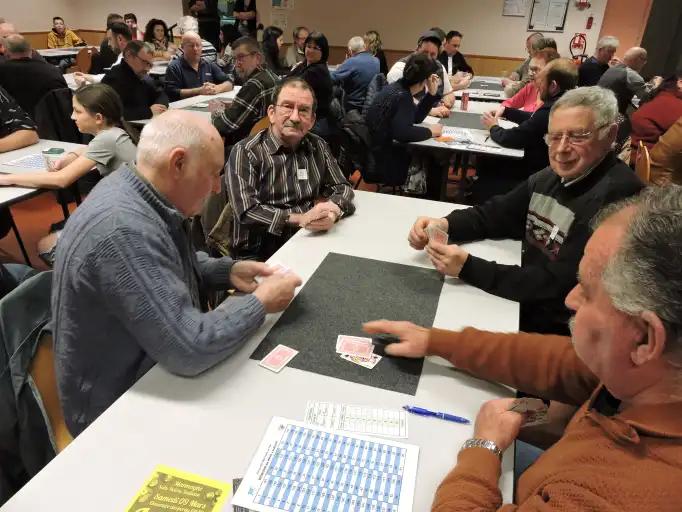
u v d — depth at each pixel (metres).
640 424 0.57
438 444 0.86
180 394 0.95
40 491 0.75
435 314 1.26
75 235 0.98
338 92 4.50
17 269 1.42
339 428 0.88
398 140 3.24
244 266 1.40
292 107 1.92
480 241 1.73
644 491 0.52
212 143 1.10
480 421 0.87
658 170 3.23
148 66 3.84
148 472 0.78
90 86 2.34
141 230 0.97
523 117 3.73
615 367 0.60
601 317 0.60
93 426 0.87
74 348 1.05
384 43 8.27
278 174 2.03
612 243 0.59
